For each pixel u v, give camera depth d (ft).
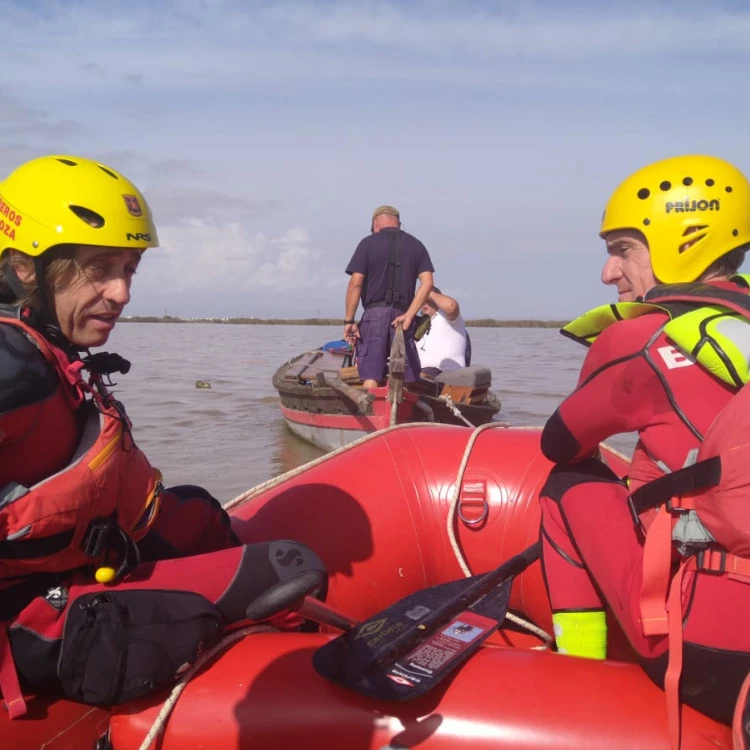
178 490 7.41
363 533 8.89
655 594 5.15
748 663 4.76
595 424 6.00
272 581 5.99
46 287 5.52
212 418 28.81
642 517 5.51
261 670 5.61
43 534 5.14
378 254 20.89
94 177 5.55
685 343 5.16
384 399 20.30
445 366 24.91
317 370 29.40
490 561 9.08
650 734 4.98
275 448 23.07
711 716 5.02
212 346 83.35
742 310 5.20
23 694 5.56
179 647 5.46
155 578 5.74
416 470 9.45
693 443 5.25
